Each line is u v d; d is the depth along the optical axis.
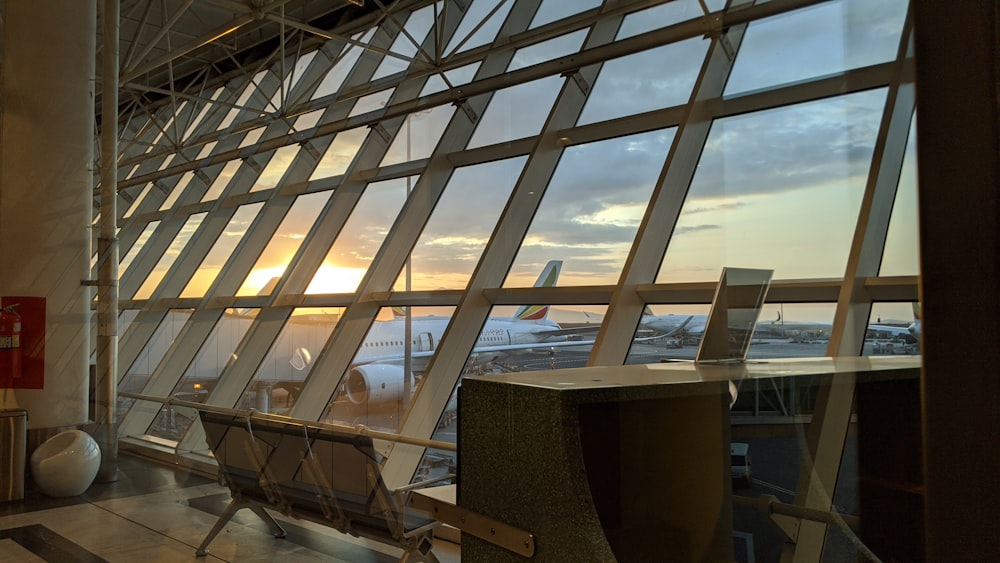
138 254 6.11
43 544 3.91
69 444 4.61
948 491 0.75
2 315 4.63
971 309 0.73
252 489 4.39
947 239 0.75
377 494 3.91
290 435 4.36
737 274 1.54
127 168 6.48
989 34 0.71
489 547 1.29
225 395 5.92
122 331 5.52
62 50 5.05
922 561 0.79
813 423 1.22
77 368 4.92
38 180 4.89
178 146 6.90
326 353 6.08
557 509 1.13
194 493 4.46
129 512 4.23
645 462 1.16
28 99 4.88
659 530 1.15
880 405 1.11
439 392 4.40
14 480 4.36
